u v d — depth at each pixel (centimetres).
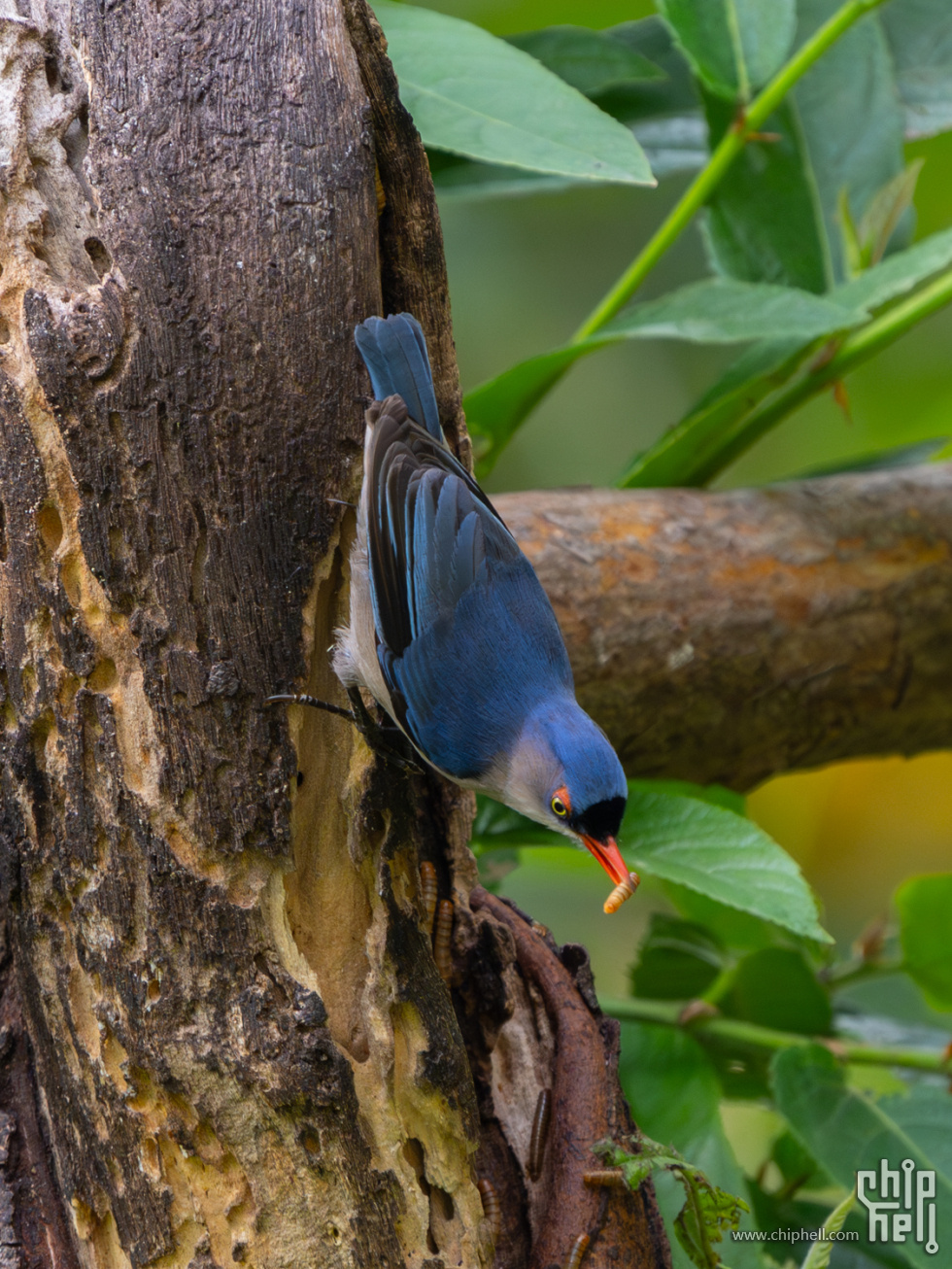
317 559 565
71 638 542
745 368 879
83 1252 557
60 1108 557
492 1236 562
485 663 646
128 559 541
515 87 701
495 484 1246
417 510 613
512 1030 618
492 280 1241
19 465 543
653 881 922
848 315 772
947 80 1018
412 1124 550
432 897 601
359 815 574
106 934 540
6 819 559
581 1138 570
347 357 564
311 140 557
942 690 943
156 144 546
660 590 830
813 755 949
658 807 715
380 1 745
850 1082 763
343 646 591
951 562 905
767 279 959
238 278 546
